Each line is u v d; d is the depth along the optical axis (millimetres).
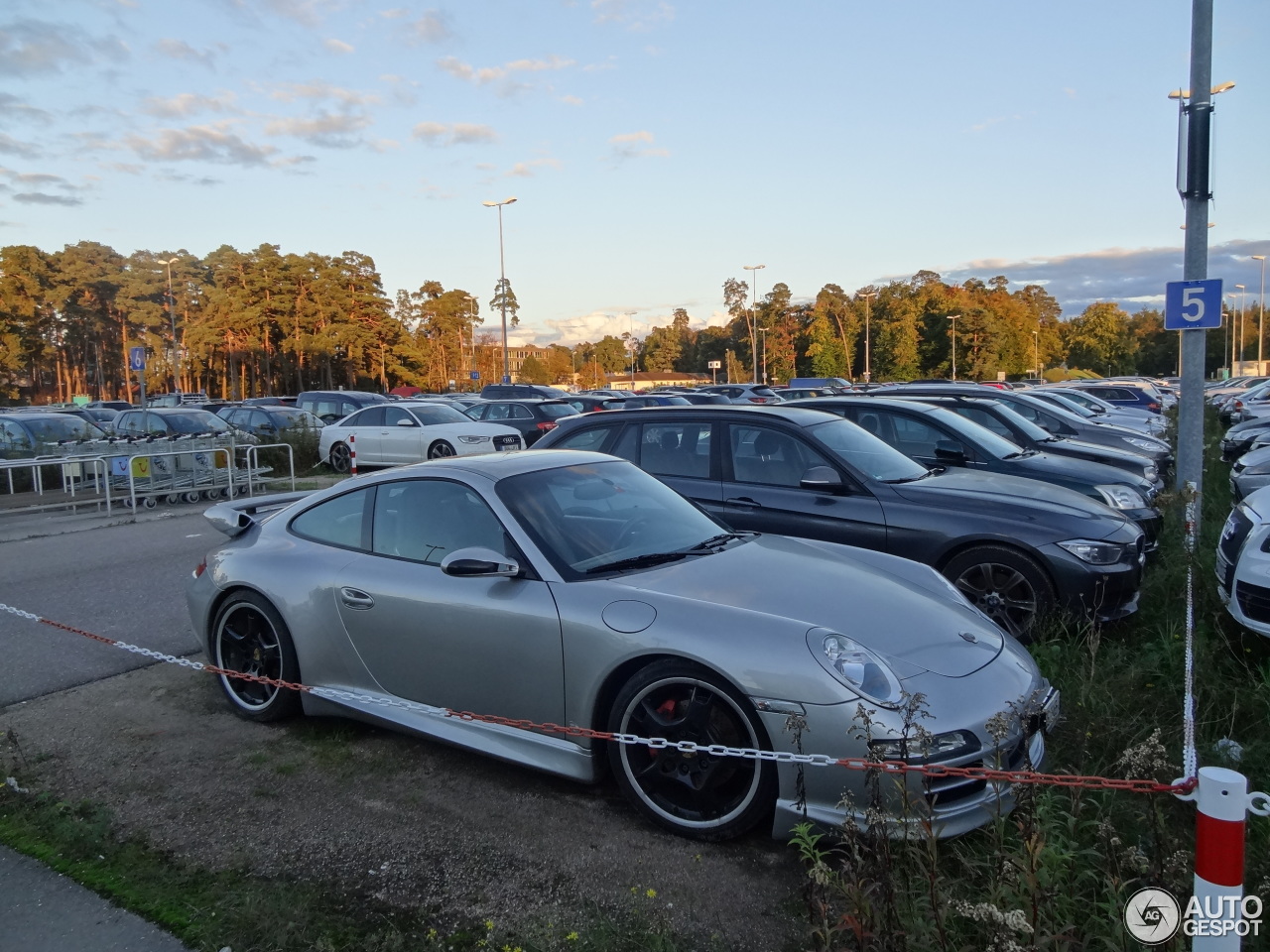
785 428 6145
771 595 3463
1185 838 2848
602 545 3908
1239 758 3527
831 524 5758
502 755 3641
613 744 3375
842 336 95375
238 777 3850
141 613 6570
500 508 3904
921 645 3287
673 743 3076
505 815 3475
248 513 5051
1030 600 5293
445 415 18594
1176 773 3297
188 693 4914
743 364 103812
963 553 5457
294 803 3602
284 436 19438
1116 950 2230
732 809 3146
